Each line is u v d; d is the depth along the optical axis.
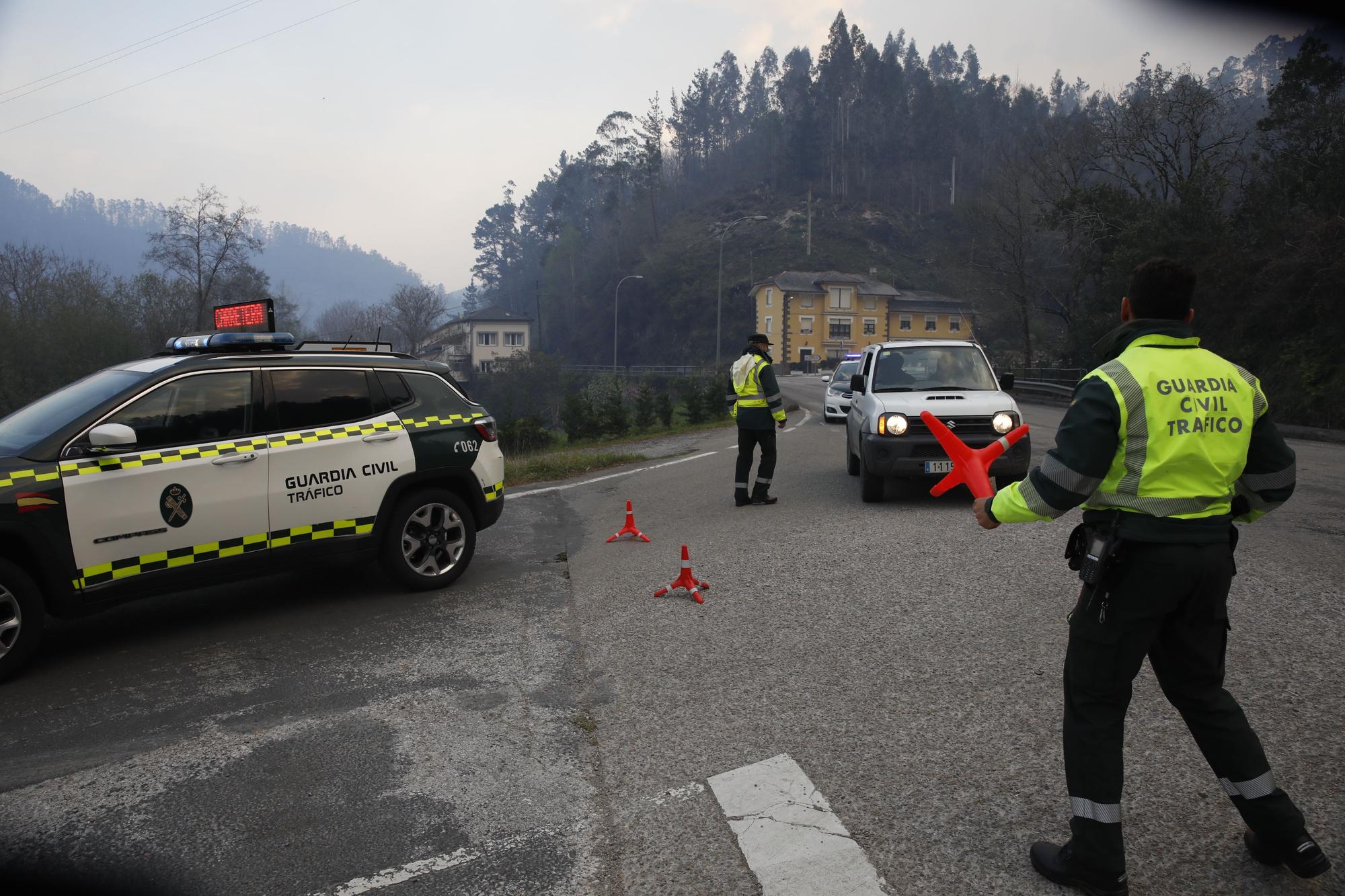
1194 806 3.17
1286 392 22.36
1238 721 2.63
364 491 6.26
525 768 3.75
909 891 2.76
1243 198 30.72
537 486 13.18
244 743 4.06
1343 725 3.70
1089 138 38.88
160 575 5.43
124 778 3.75
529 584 6.87
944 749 3.70
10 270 51.03
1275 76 68.25
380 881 2.96
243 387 5.90
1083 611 2.64
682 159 154.25
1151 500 2.54
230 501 5.67
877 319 92.50
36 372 46.53
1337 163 24.19
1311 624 4.98
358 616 6.05
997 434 8.98
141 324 51.81
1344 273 21.58
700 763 3.72
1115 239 33.84
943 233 119.12
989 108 145.50
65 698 4.69
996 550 7.05
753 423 9.85
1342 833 2.92
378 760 3.85
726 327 101.75
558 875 2.96
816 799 3.36
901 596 5.94
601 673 4.85
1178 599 2.54
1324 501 9.11
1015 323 53.16
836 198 131.75
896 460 9.05
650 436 24.89
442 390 6.87
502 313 117.06
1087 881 2.66
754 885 2.84
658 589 6.49
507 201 167.62
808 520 8.83
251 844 3.21
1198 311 26.61
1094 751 2.64
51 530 5.02
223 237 53.34
